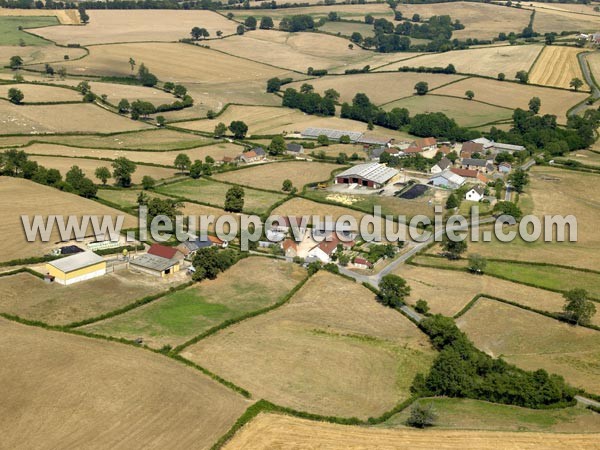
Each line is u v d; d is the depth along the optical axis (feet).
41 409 334.65
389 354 416.05
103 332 419.54
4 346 391.04
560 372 404.36
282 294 492.95
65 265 491.72
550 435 336.29
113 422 327.88
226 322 440.04
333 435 328.29
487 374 388.16
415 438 329.11
